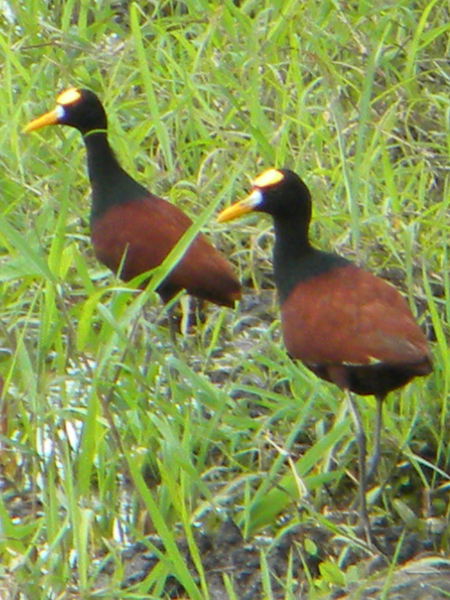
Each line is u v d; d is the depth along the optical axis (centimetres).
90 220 1326
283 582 1004
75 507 950
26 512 1099
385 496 1134
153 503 941
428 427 1177
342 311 1073
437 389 1184
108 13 1753
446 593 945
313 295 1098
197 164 1530
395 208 1327
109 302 1314
